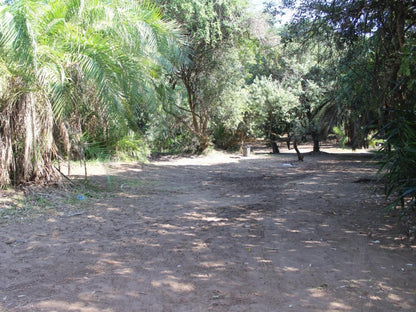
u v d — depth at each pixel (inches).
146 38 309.4
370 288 134.1
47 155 325.1
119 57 294.0
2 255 171.3
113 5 293.0
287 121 775.7
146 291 133.4
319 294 129.9
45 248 182.9
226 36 667.4
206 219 247.0
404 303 122.2
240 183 422.9
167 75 670.5
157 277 146.6
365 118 326.3
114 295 129.9
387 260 162.7
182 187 394.9
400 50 234.4
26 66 258.1
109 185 382.0
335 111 565.9
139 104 359.9
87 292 132.3
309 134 786.2
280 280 142.8
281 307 120.3
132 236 206.1
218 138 877.8
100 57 274.7
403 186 193.5
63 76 266.1
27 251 178.1
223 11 633.6
